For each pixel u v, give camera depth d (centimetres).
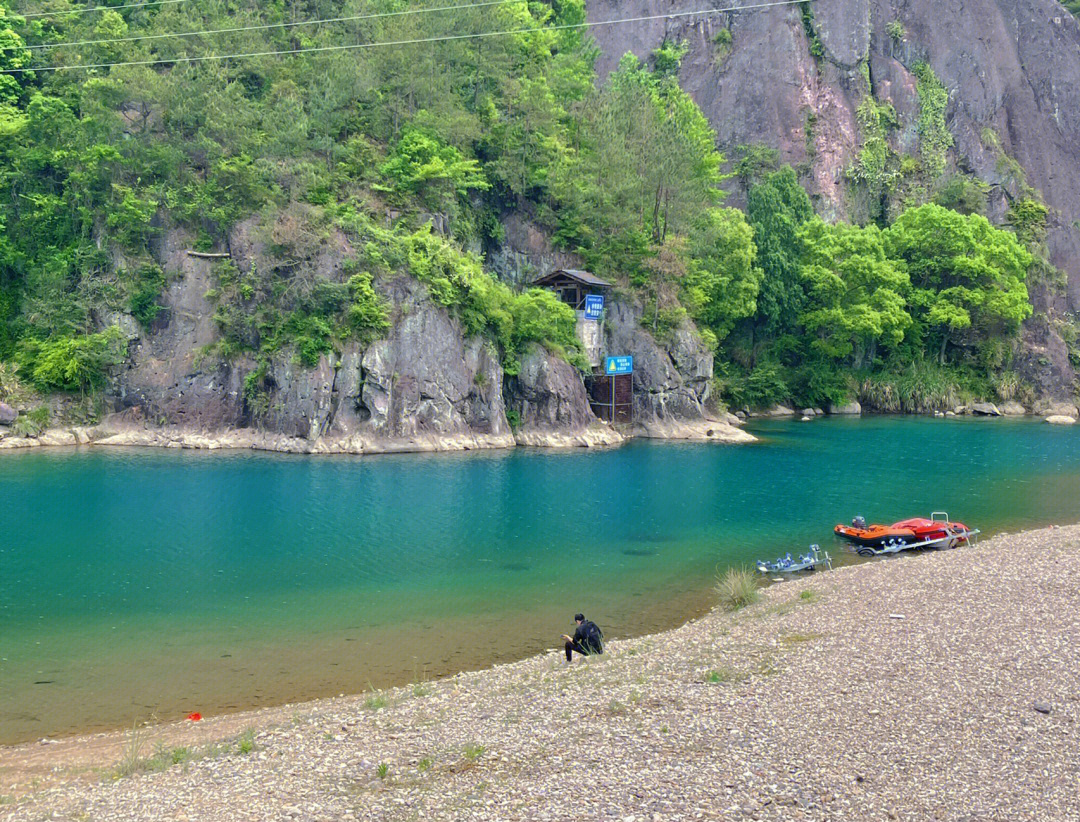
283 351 8288
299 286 8344
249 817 1781
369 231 8638
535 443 8906
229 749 2198
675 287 10562
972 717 2217
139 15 11531
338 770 2006
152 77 9338
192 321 8769
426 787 1903
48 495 5934
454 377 8644
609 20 18775
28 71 10119
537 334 9138
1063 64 18475
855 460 8106
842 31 17375
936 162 16988
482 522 5366
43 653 3142
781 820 1748
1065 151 17988
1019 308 13525
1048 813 1780
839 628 3011
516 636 3356
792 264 12925
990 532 5153
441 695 2588
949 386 13400
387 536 4991
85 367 8594
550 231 10612
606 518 5525
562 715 2305
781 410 12850
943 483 6875
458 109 10244
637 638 3288
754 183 15225
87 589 3925
